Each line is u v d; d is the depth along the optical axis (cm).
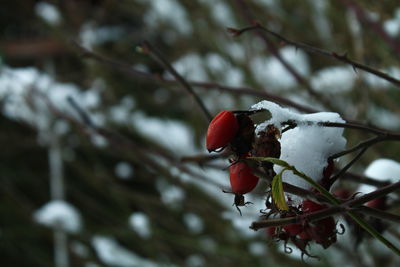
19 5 238
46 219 206
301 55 175
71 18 234
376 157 131
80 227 206
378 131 74
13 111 225
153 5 213
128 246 219
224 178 172
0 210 220
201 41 198
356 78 143
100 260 213
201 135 201
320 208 73
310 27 177
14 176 245
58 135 220
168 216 185
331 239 74
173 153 203
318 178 74
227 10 190
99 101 215
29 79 233
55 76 243
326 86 164
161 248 176
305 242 74
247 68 179
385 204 81
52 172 220
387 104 154
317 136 74
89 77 227
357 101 149
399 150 132
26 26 249
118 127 216
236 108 179
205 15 190
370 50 148
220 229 166
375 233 70
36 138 241
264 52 177
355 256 124
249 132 72
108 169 240
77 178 234
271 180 71
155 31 220
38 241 229
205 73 195
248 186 72
